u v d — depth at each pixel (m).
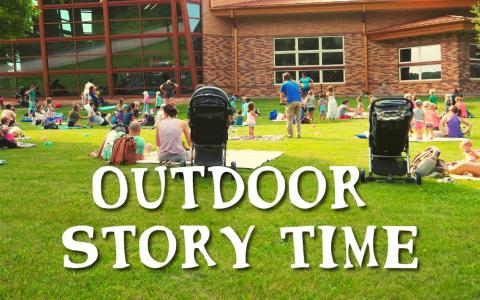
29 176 10.22
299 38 37.72
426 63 35.62
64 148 15.24
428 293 4.88
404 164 9.37
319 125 22.77
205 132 9.95
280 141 16.30
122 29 37.75
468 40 34.69
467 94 34.72
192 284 5.18
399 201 7.93
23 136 18.70
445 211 7.33
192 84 37.59
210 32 37.62
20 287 5.17
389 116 8.90
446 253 5.78
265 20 37.69
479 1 34.16
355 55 37.41
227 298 4.87
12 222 7.09
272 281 5.18
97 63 38.19
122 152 11.51
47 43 38.31
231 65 38.19
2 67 38.81
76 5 37.66
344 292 4.94
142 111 32.56
